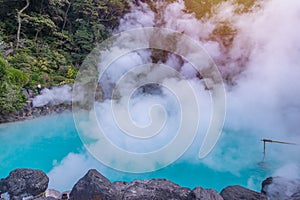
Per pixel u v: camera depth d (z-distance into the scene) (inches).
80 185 131.8
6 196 139.3
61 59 464.4
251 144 254.7
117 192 132.7
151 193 140.4
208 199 124.9
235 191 145.3
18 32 431.8
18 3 468.1
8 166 217.3
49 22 470.0
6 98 308.3
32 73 398.0
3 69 312.0
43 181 151.8
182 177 204.5
